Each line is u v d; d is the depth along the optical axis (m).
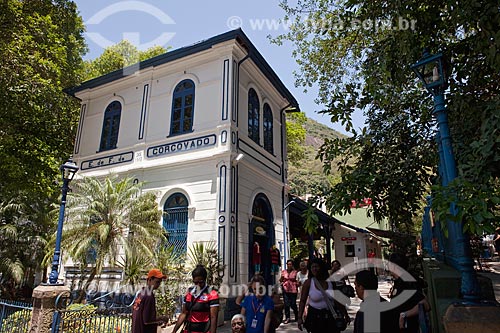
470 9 4.03
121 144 12.78
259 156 12.60
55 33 12.53
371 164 6.38
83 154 13.59
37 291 6.56
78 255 8.58
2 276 12.54
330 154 6.29
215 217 10.10
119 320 7.44
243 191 10.99
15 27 9.99
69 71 14.05
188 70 12.20
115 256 9.02
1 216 12.96
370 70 5.63
